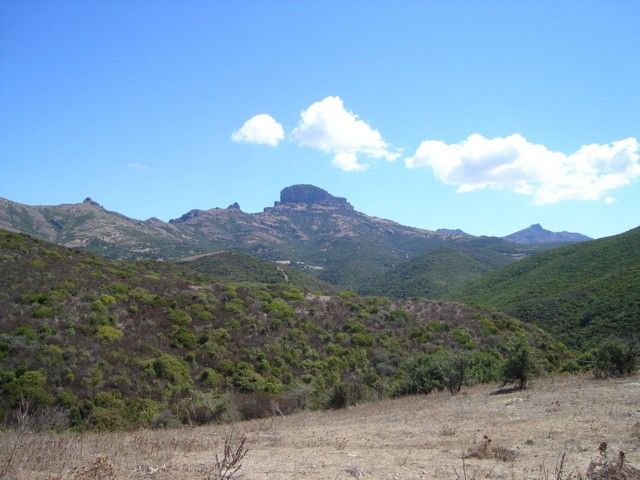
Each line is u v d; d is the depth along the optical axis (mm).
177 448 10414
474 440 9469
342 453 8992
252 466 7855
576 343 42531
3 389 19984
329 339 35688
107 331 27328
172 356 27766
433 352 34156
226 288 41312
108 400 21250
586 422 10820
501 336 38375
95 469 6977
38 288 29750
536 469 7195
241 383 26984
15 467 7137
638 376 18688
